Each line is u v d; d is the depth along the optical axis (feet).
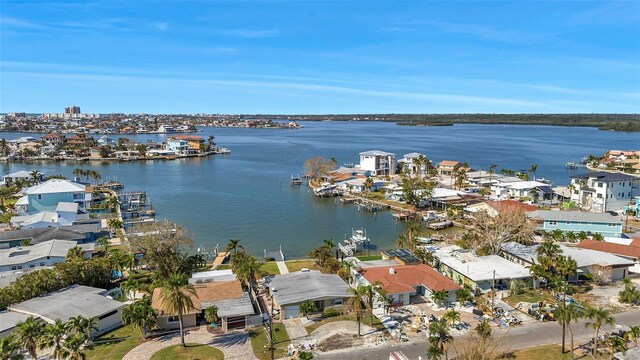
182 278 184.65
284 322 206.28
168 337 193.16
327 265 272.31
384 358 173.88
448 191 511.40
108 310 203.92
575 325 200.13
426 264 275.18
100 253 319.06
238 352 179.42
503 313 211.82
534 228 332.19
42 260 275.80
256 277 245.65
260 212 477.36
